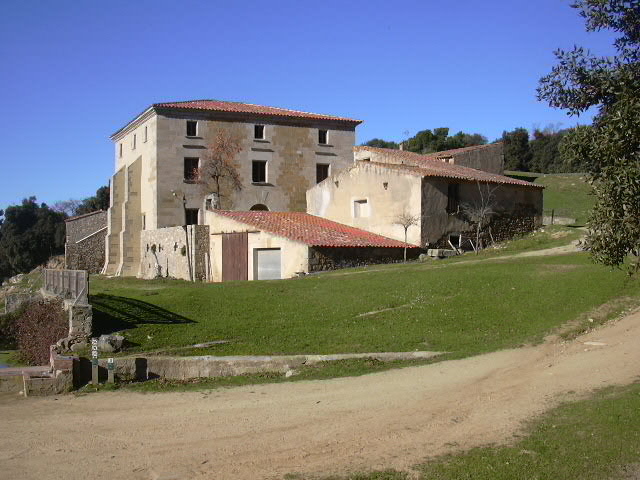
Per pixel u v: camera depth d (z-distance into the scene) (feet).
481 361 46.24
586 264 77.46
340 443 30.01
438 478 25.35
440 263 95.76
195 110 150.51
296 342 53.31
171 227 132.57
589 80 29.78
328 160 167.73
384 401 37.29
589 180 28.35
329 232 108.99
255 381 44.11
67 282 67.51
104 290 90.84
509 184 123.13
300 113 169.17
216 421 34.17
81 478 26.09
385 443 29.89
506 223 123.44
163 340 53.78
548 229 125.70
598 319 55.72
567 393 36.68
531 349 48.88
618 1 29.43
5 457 28.86
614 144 26.00
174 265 129.70
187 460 28.07
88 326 53.01
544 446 28.45
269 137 160.04
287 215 122.83
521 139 293.23
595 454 27.25
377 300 67.77
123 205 160.15
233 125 155.94
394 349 50.65
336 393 39.65
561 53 30.45
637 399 33.65
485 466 26.37
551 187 217.77
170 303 67.21
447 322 58.54
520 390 38.11
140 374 45.65
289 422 33.63
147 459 28.27
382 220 115.65
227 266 114.01
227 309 65.41
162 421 34.47
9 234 289.53
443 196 112.27
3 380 44.14
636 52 29.91
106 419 35.17
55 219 292.20
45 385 42.06
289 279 88.02
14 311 79.15
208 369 46.96
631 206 26.00
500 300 64.23
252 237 107.14
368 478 25.50
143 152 156.25
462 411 34.63
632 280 65.00
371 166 118.52
